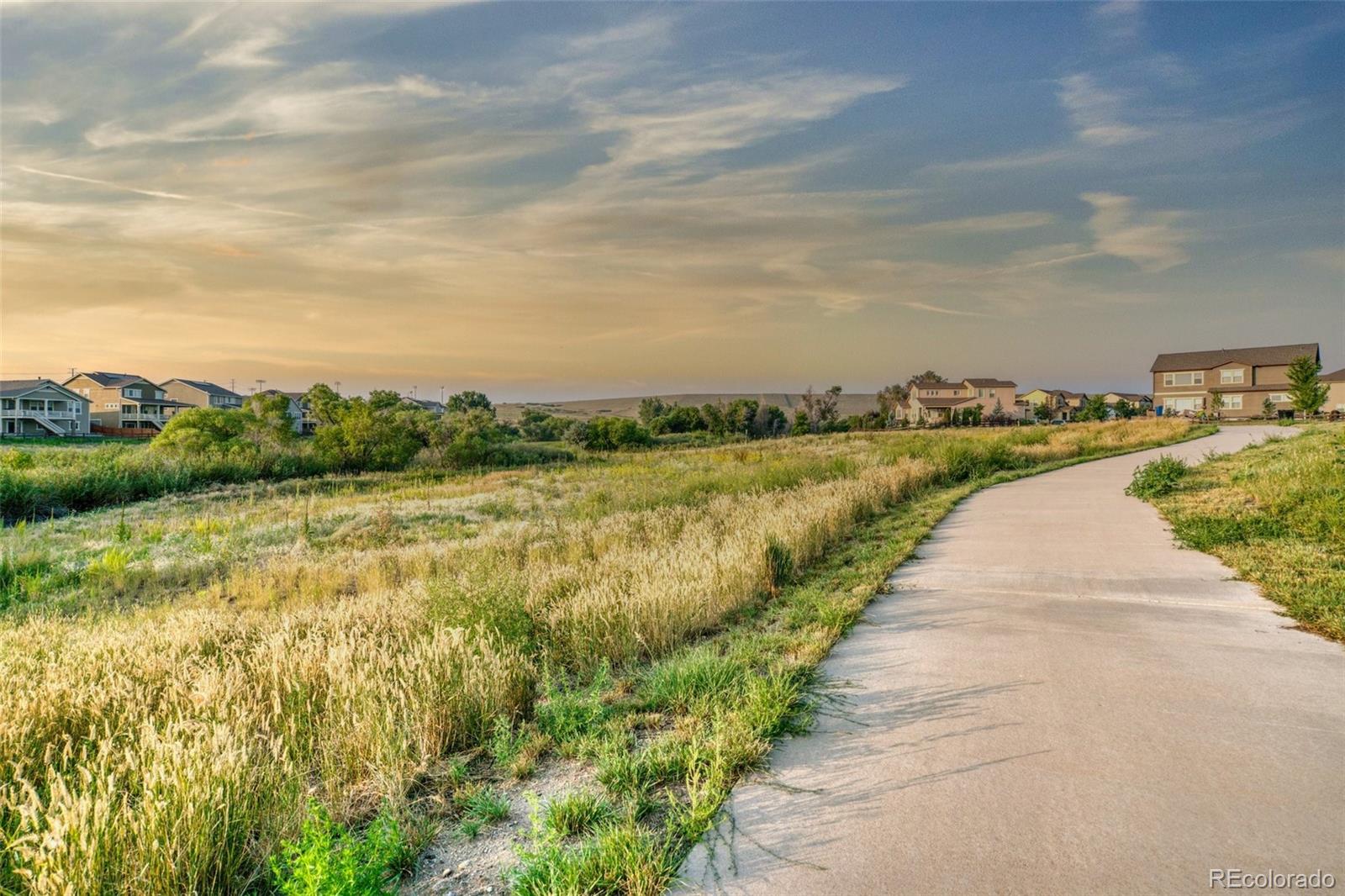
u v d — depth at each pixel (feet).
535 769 13.64
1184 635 19.07
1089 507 43.88
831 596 24.67
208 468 104.27
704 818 11.03
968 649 18.61
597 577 25.96
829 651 19.10
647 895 9.50
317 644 18.39
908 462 62.08
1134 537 33.32
